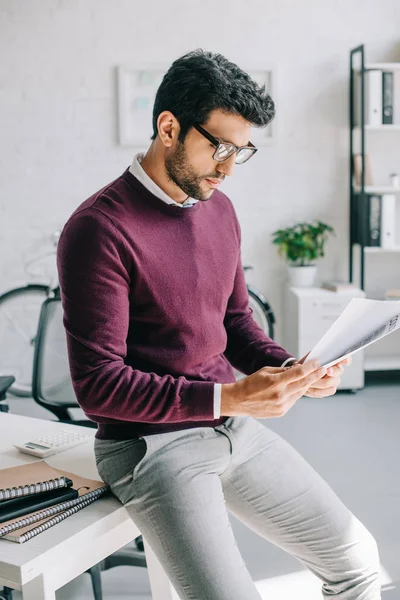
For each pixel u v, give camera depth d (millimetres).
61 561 1342
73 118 4516
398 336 4770
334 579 1543
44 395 2602
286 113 4578
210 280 1583
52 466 1648
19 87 4469
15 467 1620
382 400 4246
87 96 4492
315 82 4559
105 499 1505
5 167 4535
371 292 4770
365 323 1325
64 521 1405
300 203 4668
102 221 1449
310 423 3863
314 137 4609
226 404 1397
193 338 1548
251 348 1737
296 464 1601
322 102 4578
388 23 4531
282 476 1565
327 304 4289
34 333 4617
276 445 1628
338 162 4641
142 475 1460
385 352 4789
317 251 4551
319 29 4516
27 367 4625
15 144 4520
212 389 1404
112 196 1498
